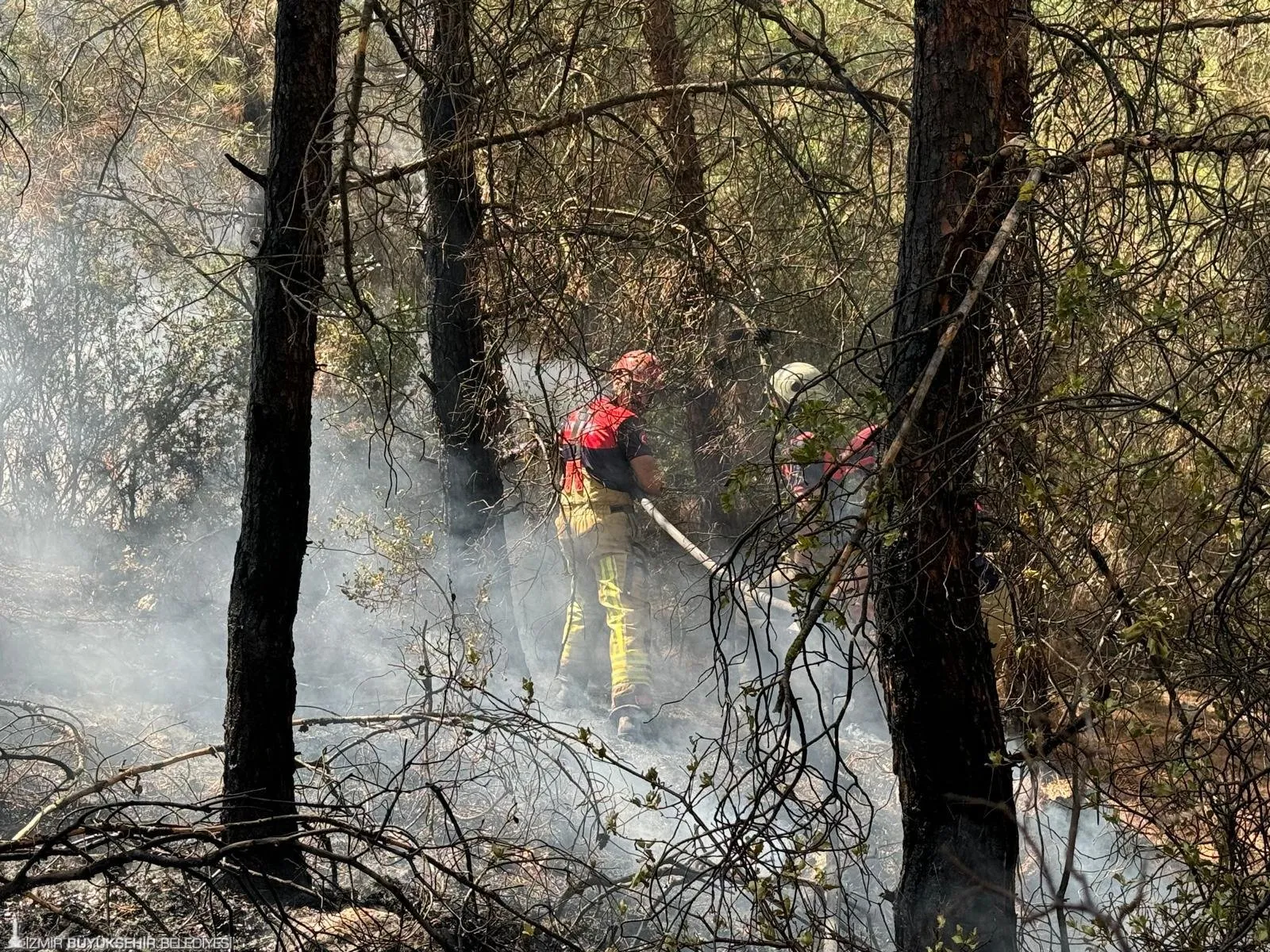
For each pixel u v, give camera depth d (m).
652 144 5.74
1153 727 2.99
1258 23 4.63
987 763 3.25
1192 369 2.74
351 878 3.39
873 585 3.22
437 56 4.47
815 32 6.70
